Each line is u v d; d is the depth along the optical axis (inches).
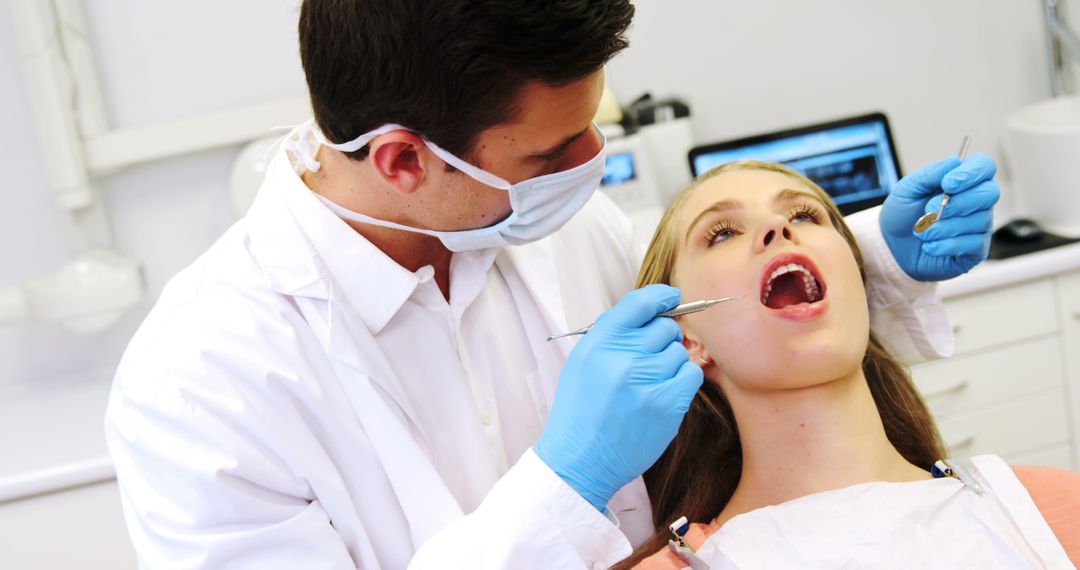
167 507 41.8
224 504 41.3
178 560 41.7
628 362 41.7
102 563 72.9
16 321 83.7
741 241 50.6
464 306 48.4
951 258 53.1
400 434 45.4
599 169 43.5
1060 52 95.3
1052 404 83.3
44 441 75.8
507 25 36.8
